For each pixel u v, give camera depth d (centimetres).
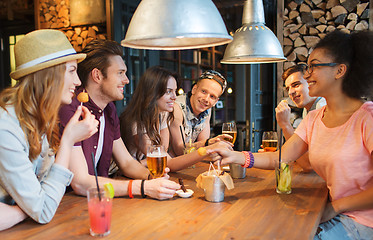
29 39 127
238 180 186
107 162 201
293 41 408
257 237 109
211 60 677
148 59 473
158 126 249
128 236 110
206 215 130
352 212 153
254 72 395
